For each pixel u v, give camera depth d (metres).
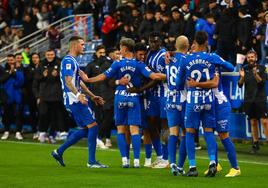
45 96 40.00
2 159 30.66
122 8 49.97
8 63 43.69
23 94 43.12
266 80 34.56
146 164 28.00
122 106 27.06
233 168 24.42
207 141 24.00
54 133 40.28
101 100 27.89
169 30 43.97
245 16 40.50
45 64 40.38
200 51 23.80
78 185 22.22
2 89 43.25
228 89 35.06
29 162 29.41
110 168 27.09
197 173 24.19
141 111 27.50
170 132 25.12
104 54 37.56
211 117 23.86
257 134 33.84
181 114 24.94
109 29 49.09
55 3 57.44
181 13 43.78
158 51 27.42
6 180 23.48
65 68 26.83
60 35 51.69
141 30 45.47
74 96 26.91
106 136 37.34
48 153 33.50
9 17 62.91
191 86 23.77
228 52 41.50
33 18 57.16
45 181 23.19
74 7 56.66
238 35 40.75
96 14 54.03
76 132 27.75
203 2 45.62
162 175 24.69
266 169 26.69
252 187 21.66
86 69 37.47
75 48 27.16
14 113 43.50
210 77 23.64
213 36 42.28
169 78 25.14
